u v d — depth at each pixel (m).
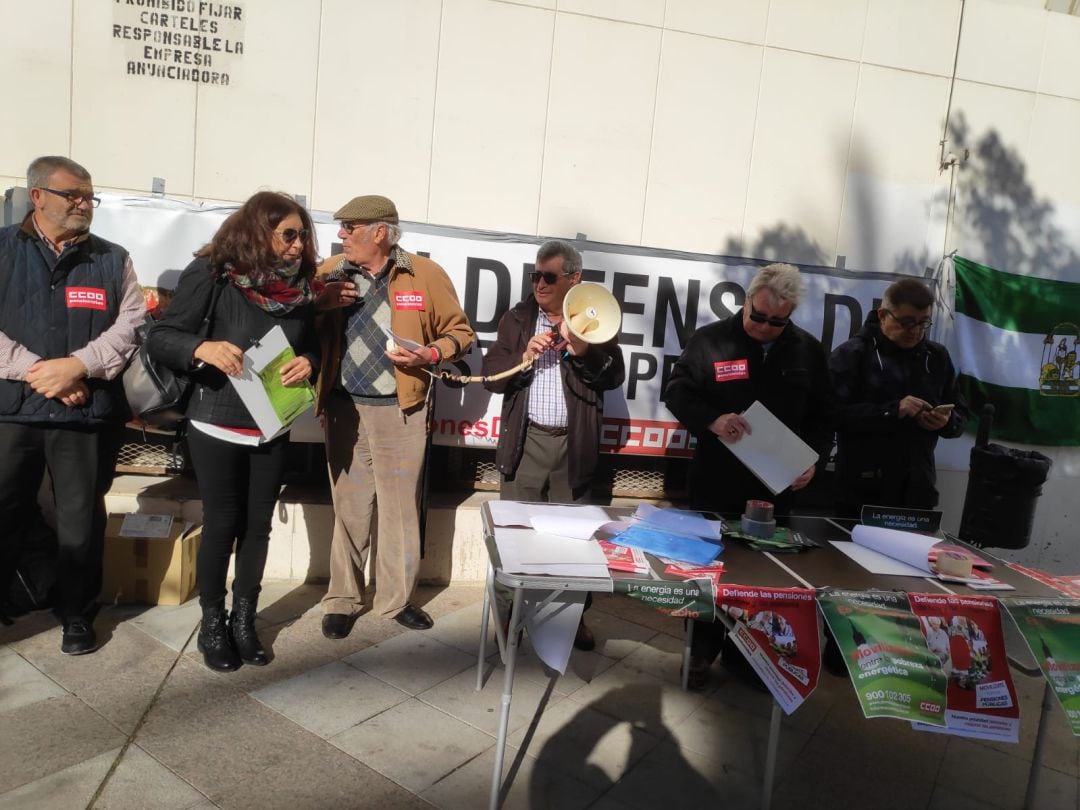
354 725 2.59
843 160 4.24
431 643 3.22
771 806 2.37
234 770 2.31
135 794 2.17
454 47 3.79
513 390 3.24
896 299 3.20
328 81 3.70
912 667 2.09
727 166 4.12
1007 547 3.54
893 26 4.21
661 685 3.08
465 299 3.82
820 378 3.10
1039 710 3.16
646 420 4.05
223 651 2.86
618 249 3.94
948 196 4.38
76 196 2.73
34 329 2.77
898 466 3.27
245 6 3.59
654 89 4.00
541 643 2.18
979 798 2.52
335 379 3.20
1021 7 4.33
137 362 2.80
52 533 3.29
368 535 3.35
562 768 2.46
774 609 2.13
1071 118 4.46
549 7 3.84
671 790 2.41
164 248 3.56
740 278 4.05
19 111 3.48
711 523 2.69
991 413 3.66
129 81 3.56
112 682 2.72
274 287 2.69
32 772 2.22
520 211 3.94
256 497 2.88
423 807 2.21
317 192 3.76
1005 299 4.41
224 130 3.65
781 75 4.12
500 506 2.70
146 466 3.83
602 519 2.61
